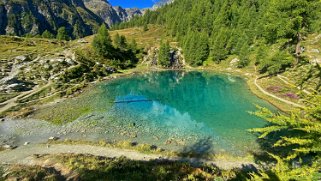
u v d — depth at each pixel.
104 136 39.88
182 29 144.75
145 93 69.44
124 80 89.50
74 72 84.62
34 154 34.56
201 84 79.00
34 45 117.94
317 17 53.28
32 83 73.69
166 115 49.12
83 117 49.00
